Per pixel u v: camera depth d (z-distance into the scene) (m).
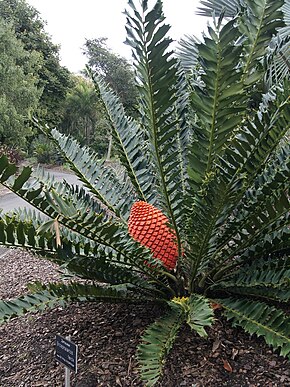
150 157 2.34
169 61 1.48
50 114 28.47
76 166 2.57
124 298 2.06
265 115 1.61
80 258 1.86
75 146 2.63
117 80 31.89
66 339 1.71
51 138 2.49
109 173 2.66
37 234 1.68
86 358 1.99
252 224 1.95
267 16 1.54
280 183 1.84
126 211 2.48
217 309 2.23
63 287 1.86
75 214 1.67
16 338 2.31
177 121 1.69
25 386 1.87
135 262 1.92
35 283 1.93
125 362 1.91
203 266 2.07
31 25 28.62
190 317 1.57
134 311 2.40
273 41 2.66
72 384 1.82
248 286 1.95
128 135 2.58
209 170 1.74
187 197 1.82
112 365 1.90
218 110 1.54
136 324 2.24
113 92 2.78
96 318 2.40
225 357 1.89
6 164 1.43
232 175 1.65
